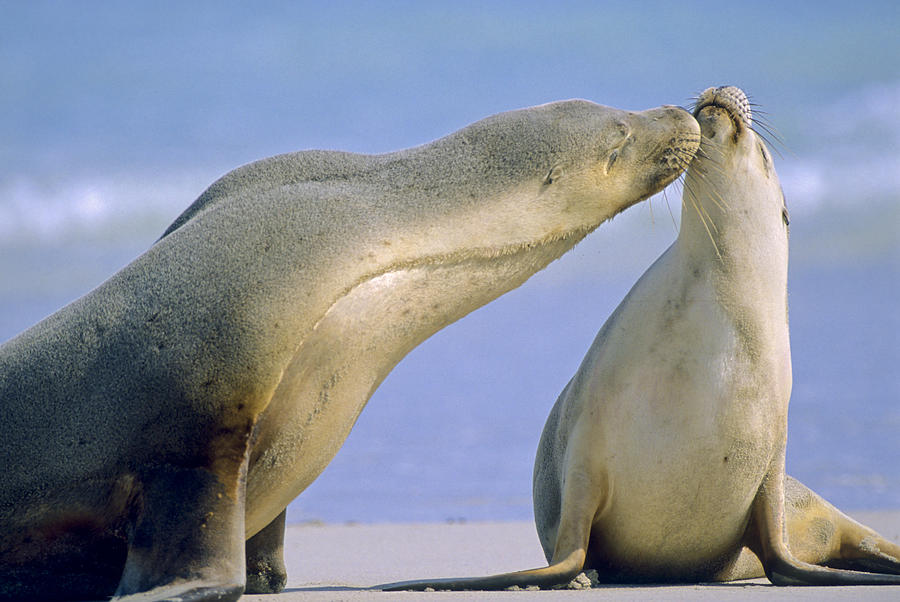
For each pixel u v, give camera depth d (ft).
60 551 39.22
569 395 53.83
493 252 43.60
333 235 40.75
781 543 49.60
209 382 38.04
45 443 38.78
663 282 51.03
